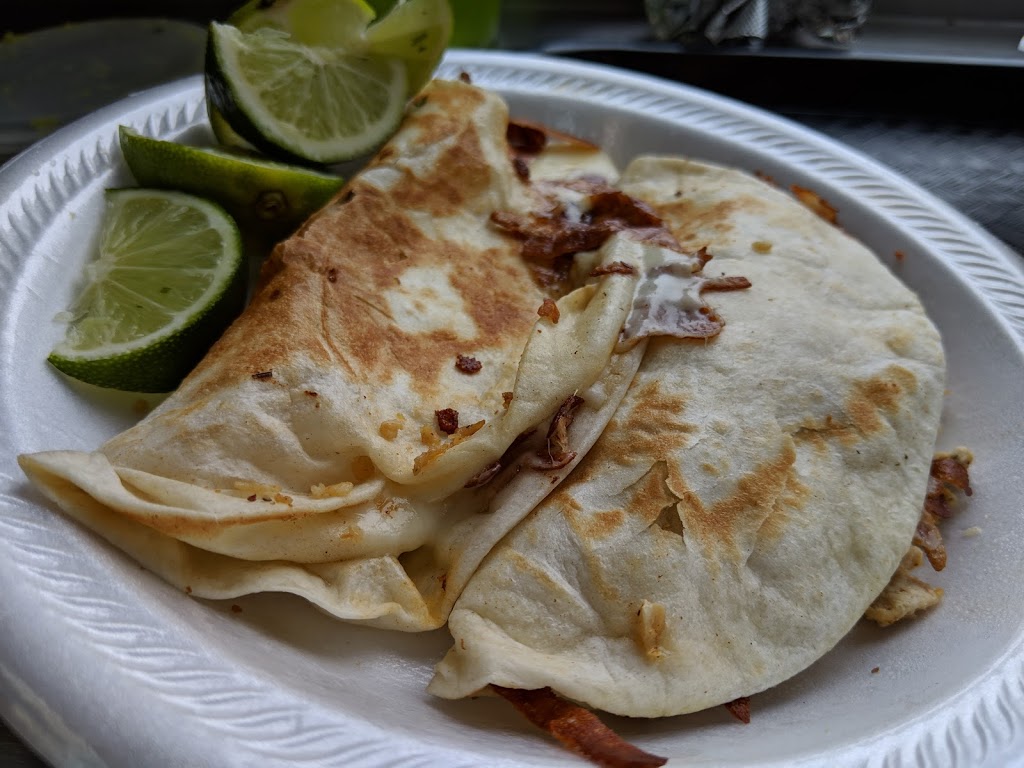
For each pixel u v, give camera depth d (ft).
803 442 0.52
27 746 0.38
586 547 0.47
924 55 1.06
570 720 0.42
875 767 0.40
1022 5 1.14
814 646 0.47
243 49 0.64
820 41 1.09
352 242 0.56
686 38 1.08
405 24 0.68
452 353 0.54
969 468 0.59
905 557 0.53
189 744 0.36
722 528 0.48
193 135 0.69
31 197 0.58
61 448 0.49
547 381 0.50
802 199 0.74
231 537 0.44
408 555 0.50
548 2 1.16
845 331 0.57
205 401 0.47
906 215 0.74
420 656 0.47
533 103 0.82
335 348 0.50
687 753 0.43
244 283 0.59
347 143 0.68
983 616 0.51
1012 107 1.06
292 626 0.46
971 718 0.43
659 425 0.51
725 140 0.80
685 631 0.45
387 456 0.47
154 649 0.39
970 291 0.68
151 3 1.01
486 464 0.49
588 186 0.71
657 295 0.56
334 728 0.39
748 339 0.55
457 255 0.60
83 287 0.57
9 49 0.91
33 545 0.40
